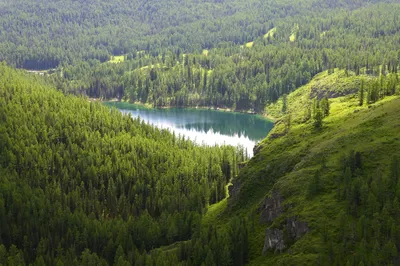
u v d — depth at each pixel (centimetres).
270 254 10588
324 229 9506
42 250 13625
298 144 15138
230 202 14675
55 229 14825
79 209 16250
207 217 15212
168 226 14188
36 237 14425
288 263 9156
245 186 14325
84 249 13462
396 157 10562
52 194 17088
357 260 8188
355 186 9688
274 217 11538
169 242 13888
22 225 15038
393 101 15250
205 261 10800
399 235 8275
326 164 11662
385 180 9506
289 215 10588
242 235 11150
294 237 10169
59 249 13462
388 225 8494
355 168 10831
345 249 8738
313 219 9919
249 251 11181
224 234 11569
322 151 12688
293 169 13000
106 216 17450
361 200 9531
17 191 16550
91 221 14912
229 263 10831
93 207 17100
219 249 11069
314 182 10838
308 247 9300
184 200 16312
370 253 8294
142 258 12056
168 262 11288
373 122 13275
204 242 11738
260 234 11569
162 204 16675
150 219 15000
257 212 12625
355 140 12481
